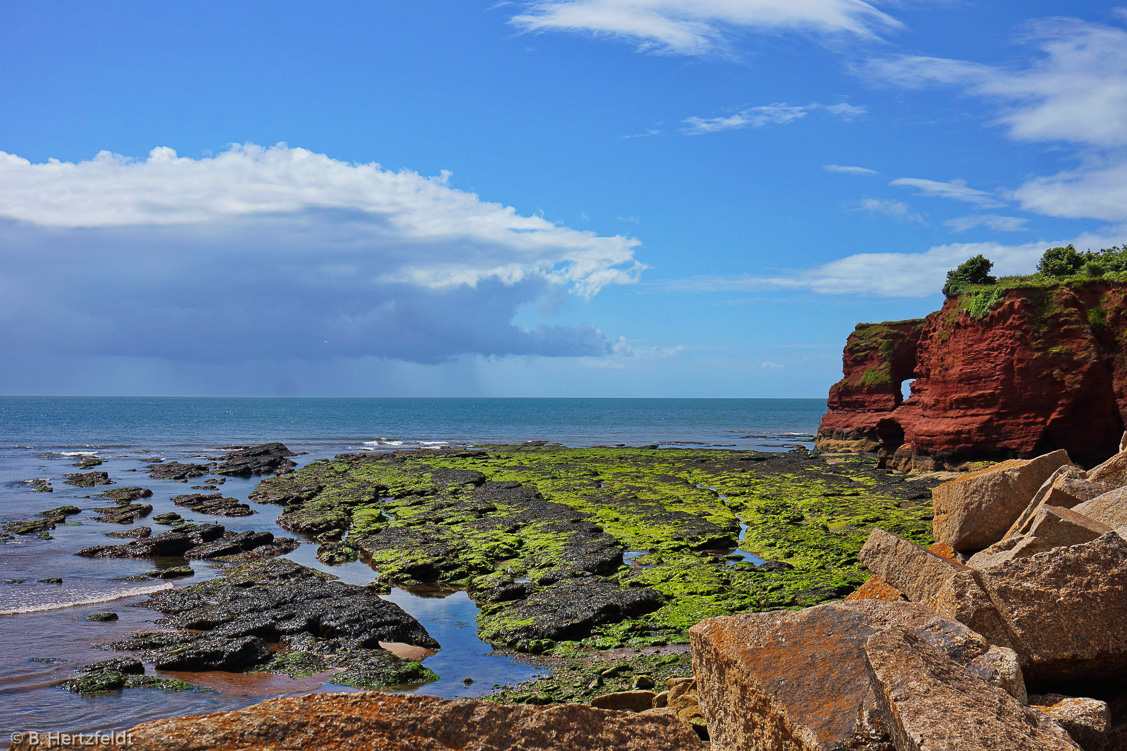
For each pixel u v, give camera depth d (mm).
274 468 70250
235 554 32281
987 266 61000
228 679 17266
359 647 19359
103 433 121500
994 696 5320
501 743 5273
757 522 39156
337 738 4914
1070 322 49844
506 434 136000
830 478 55938
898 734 5133
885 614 7258
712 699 7301
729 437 134250
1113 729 6719
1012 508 15852
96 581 26594
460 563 29562
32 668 17406
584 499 46375
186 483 58375
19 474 62844
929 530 34656
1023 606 7391
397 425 160750
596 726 5691
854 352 85250
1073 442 49750
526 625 20984
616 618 22062
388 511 44219
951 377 55906
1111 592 7457
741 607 22625
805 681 6367
